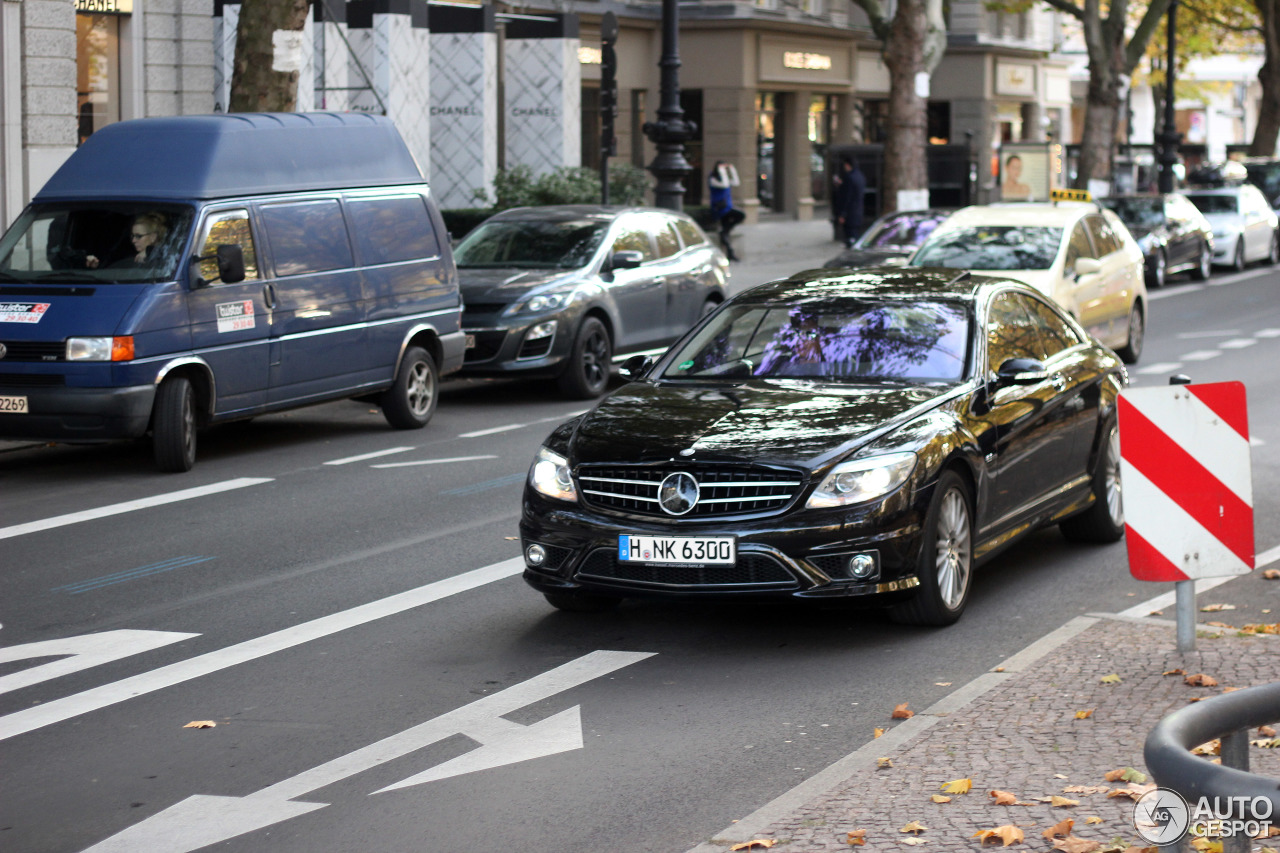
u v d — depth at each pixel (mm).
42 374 11430
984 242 16609
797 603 6941
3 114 21281
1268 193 46281
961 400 7691
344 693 6602
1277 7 51312
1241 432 6363
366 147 13828
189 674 6922
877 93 50750
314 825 5109
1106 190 39688
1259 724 3258
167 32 23672
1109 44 39312
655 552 6965
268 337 12461
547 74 33406
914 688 6520
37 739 6074
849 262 20234
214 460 12562
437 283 14305
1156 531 6371
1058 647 6676
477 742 5934
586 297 15828
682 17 43188
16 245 12078
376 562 9016
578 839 4938
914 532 7051
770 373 8102
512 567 8867
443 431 14062
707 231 33062
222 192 12227
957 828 4680
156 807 5305
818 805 4945
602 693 6543
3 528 10086
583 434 7418
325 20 28344
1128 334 18047
